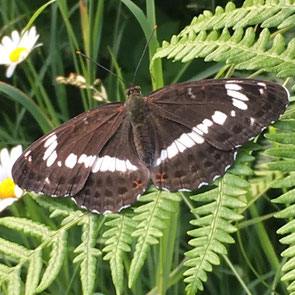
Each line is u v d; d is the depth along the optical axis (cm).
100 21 45
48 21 49
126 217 33
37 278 33
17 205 41
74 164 33
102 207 33
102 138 34
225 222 32
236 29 34
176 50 35
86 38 44
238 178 32
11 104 48
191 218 42
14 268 33
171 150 33
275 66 33
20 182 34
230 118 33
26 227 33
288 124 33
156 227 32
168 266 37
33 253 33
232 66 35
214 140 33
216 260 31
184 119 33
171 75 46
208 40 34
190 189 33
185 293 40
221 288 41
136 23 48
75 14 49
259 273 41
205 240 32
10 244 33
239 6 46
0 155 38
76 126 34
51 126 42
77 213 33
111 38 48
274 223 42
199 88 33
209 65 46
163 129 33
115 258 32
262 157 39
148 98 34
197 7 47
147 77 47
